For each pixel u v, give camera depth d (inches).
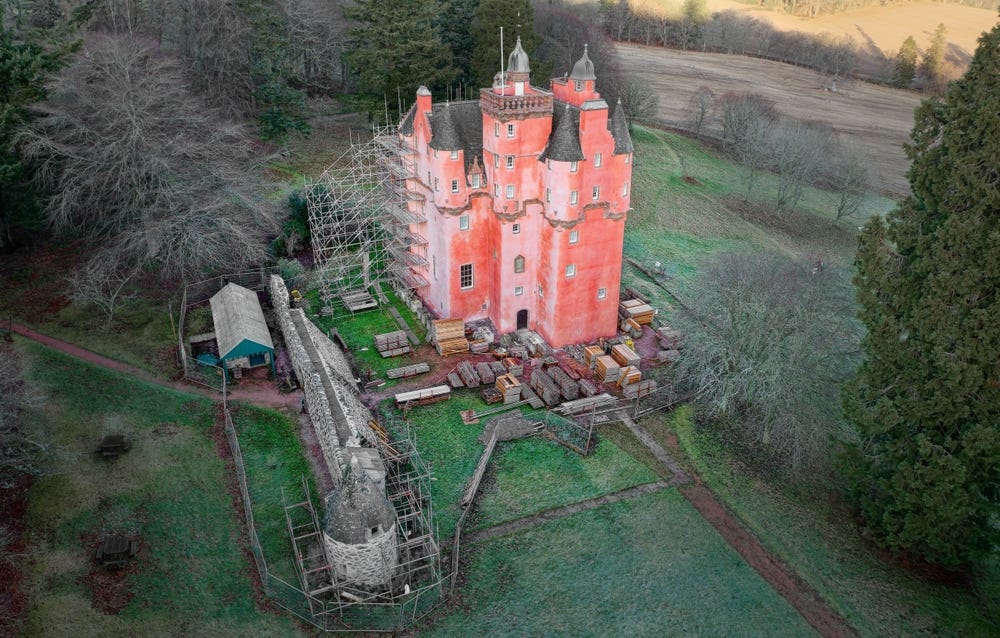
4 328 1985.7
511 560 1528.1
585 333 2309.3
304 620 1341.0
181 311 2188.7
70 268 2283.5
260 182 2623.0
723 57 6205.7
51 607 1283.2
